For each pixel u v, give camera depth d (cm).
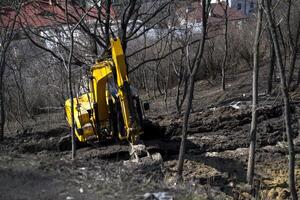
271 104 1599
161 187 798
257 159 1245
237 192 1102
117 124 1229
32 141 1416
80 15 1644
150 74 2452
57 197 694
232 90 2100
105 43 1656
